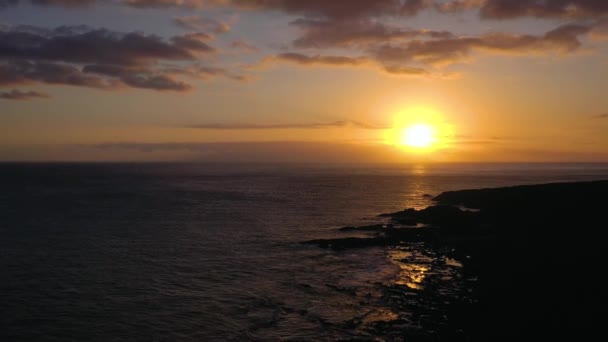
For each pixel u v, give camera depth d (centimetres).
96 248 4116
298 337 2061
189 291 2802
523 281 2688
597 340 1853
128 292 2784
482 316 2202
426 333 2053
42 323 2277
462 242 3981
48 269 3338
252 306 2505
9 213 6538
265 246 4219
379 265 3419
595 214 4516
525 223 4531
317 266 3425
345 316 2317
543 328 1992
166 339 2078
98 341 2066
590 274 2684
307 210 7194
